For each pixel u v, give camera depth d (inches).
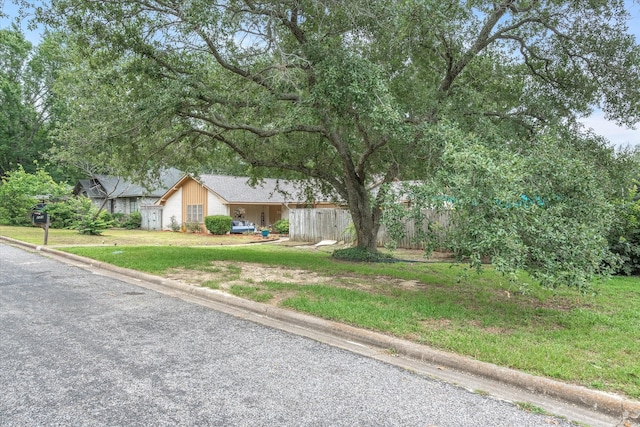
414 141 338.0
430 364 170.9
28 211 925.8
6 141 1352.1
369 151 434.9
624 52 367.6
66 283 323.9
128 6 331.9
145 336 195.3
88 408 123.9
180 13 306.3
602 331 205.8
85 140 400.8
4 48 1332.4
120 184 1315.2
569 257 203.8
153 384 142.2
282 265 410.3
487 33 370.3
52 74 1390.3
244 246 700.0
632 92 373.7
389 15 313.9
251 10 326.0
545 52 406.0
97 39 339.6
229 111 406.3
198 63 370.3
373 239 489.4
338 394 138.6
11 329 200.8
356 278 344.8
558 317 231.9
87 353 170.2
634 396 134.7
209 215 1043.9
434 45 371.6
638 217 402.9
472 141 266.2
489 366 158.6
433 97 353.1
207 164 587.8
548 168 219.9
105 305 255.1
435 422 121.6
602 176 285.7
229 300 267.1
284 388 141.9
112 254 464.4
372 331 200.1
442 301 263.9
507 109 401.7
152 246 589.6
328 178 510.3
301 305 241.3
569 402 138.7
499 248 203.0
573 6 362.3
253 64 377.1
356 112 348.8
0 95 1337.4
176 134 432.5
